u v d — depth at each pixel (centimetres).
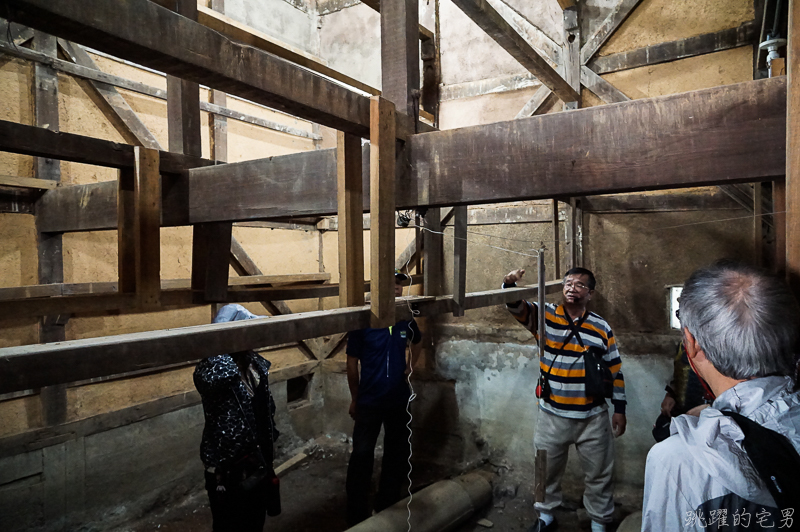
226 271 212
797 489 58
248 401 201
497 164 119
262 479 198
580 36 312
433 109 367
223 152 346
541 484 146
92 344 76
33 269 250
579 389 243
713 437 65
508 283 244
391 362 272
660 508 67
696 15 283
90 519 267
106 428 273
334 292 258
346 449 384
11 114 245
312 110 105
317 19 430
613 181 106
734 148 95
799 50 84
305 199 149
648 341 290
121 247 171
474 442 345
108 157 165
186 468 315
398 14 138
